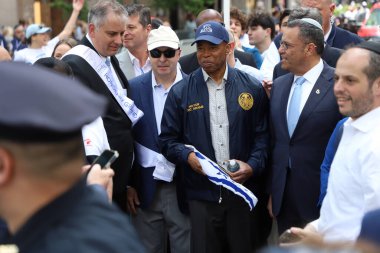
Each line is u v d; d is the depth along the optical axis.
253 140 4.36
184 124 4.34
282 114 4.11
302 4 5.45
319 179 4.00
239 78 4.35
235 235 4.35
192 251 4.36
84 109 1.50
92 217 1.59
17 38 14.12
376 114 2.86
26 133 1.47
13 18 18.72
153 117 4.62
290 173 4.06
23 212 1.59
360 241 1.29
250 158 4.30
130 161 4.36
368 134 2.83
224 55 4.24
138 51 5.45
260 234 4.56
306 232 2.82
